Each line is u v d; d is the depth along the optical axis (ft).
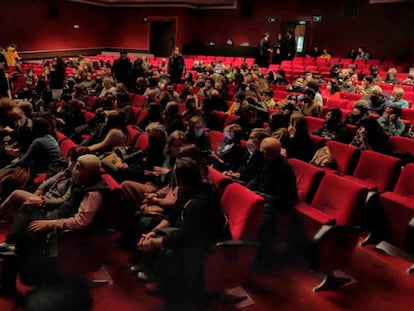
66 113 19.52
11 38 51.85
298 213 9.83
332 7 53.16
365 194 9.32
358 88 27.71
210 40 62.75
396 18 49.11
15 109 14.49
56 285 8.48
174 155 11.39
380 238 10.65
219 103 21.45
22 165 11.91
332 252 8.79
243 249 7.93
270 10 57.11
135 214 10.03
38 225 8.30
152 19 62.03
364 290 8.98
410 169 10.97
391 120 16.85
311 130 17.88
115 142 13.74
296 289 8.99
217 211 7.89
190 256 7.82
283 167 9.96
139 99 25.26
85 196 8.45
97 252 8.57
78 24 60.80
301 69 45.68
